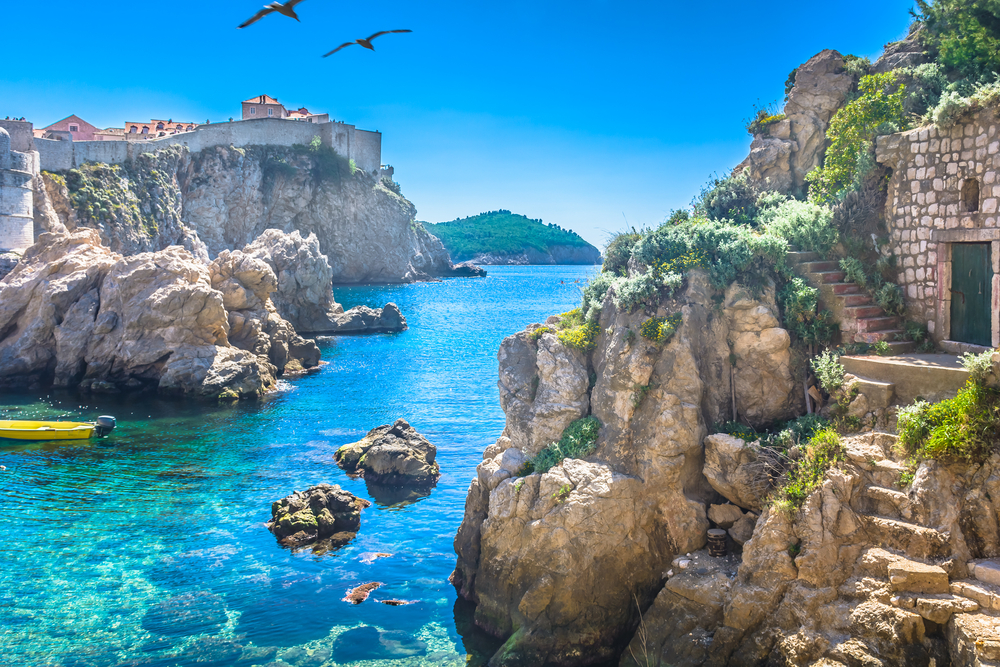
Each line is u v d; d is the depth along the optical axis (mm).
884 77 23531
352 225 162250
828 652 12383
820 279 18781
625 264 20484
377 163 176250
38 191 82812
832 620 12719
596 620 15609
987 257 16578
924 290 18062
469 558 18500
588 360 18656
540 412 18188
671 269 18078
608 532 15750
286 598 19016
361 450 30750
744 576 14102
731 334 17828
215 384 44438
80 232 53562
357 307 82562
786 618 13203
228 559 21375
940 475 13266
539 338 19859
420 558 21469
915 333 17891
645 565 15961
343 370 55281
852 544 13461
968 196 16984
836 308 18359
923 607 11898
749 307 17719
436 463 30531
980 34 23016
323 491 24688
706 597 14359
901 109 22422
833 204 21375
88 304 48094
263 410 41562
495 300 126562
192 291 46594
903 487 13633
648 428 16469
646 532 16062
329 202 157125
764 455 15484
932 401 14984
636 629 15531
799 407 17516
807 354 17875
